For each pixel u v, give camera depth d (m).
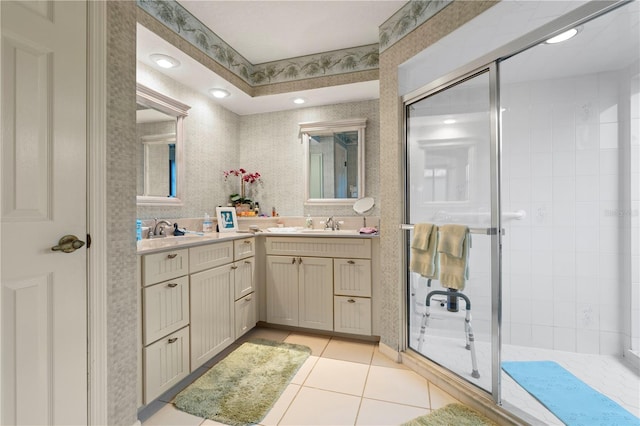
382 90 2.10
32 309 0.93
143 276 1.38
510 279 2.09
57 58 0.99
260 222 2.89
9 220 0.88
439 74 2.01
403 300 1.99
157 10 1.77
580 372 1.75
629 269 1.84
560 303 2.00
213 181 2.79
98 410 1.12
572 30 1.38
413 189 1.97
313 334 2.43
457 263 1.65
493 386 1.46
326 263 2.31
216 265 1.92
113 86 1.19
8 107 0.88
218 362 1.95
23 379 0.92
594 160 1.92
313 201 2.95
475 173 1.66
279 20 2.10
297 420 1.41
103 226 1.14
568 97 1.96
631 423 1.35
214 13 2.02
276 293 2.44
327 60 2.54
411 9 1.88
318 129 2.94
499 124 1.52
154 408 1.50
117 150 1.21
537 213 2.04
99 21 1.12
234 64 2.49
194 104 2.56
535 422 1.31
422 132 1.91
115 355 1.20
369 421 1.40
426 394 1.62
